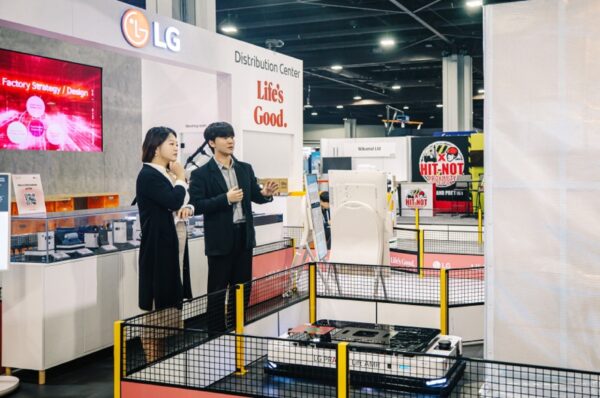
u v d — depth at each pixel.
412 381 3.81
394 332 4.44
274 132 9.19
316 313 5.33
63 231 4.79
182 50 6.94
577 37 3.23
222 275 4.55
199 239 6.14
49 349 4.54
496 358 3.45
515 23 3.33
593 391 3.26
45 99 8.40
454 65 18.19
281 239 7.32
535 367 2.78
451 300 5.18
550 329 3.36
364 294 5.53
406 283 5.68
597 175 3.24
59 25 5.38
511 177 3.38
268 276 4.86
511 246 3.40
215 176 4.53
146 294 4.18
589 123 3.23
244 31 16.41
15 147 7.99
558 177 3.30
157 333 3.71
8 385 4.31
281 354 4.05
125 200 9.80
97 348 5.00
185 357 3.57
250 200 4.72
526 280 3.38
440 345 4.12
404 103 28.09
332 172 5.88
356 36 17.22
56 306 4.60
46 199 6.62
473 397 3.70
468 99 18.41
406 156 16.27
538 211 3.35
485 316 3.47
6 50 7.86
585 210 3.27
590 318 3.29
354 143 16.80
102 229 5.15
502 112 3.38
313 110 31.42
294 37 16.27
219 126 4.54
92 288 4.93
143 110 8.79
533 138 3.33
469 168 15.59
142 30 6.27
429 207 14.86
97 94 9.23
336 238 5.92
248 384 3.89
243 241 4.63
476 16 15.17
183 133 8.53
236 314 4.19
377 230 5.80
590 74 3.22
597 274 3.27
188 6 8.42
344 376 3.01
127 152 9.84
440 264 8.48
